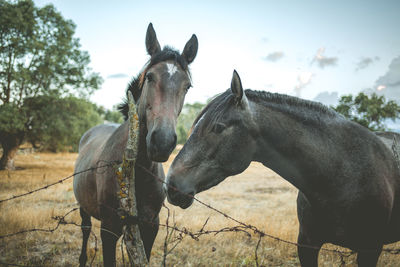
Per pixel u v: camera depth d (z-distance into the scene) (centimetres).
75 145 1930
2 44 1516
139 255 180
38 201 668
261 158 188
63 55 1672
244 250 387
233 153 173
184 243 411
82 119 1841
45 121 1602
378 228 182
